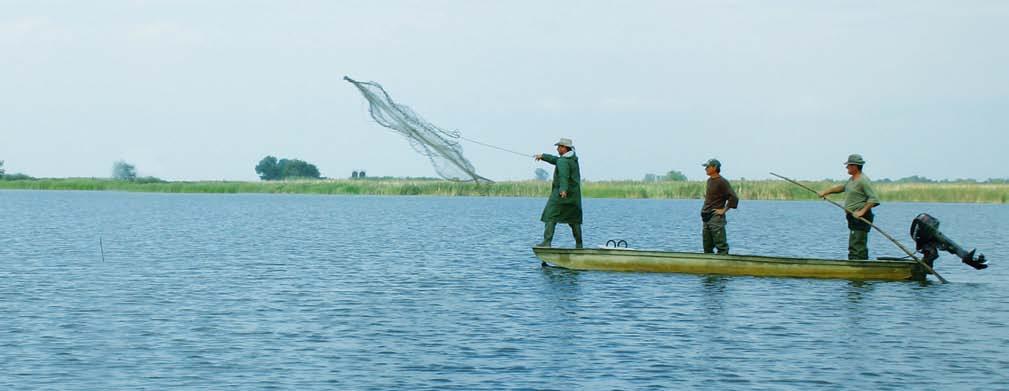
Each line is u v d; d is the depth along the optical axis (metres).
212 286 24.58
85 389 14.02
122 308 20.81
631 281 25.05
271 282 25.48
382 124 26.02
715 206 26.56
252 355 16.19
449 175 26.64
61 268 28.73
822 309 20.80
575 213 27.95
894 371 15.27
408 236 45.06
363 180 142.38
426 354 16.30
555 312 20.34
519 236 45.81
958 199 89.94
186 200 110.62
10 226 51.97
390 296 22.77
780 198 93.31
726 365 15.58
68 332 17.98
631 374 15.00
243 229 50.44
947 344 17.27
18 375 14.75
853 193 25.92
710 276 25.97
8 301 21.67
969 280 26.36
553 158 27.59
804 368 15.43
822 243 42.88
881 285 24.66
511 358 16.02
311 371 15.15
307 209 82.88
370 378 14.73
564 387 14.25
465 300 22.06
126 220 59.91
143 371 15.08
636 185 102.00
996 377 14.94
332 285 24.86
